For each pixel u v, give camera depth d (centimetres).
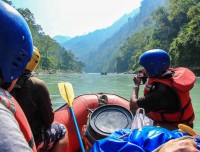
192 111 304
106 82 2341
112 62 19625
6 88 120
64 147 281
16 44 113
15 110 106
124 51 12838
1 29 110
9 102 105
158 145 155
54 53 13288
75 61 15775
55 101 963
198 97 1211
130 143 158
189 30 5066
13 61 115
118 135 185
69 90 363
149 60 299
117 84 2033
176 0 7038
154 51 300
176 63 5244
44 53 10738
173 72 304
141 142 161
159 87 295
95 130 242
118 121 251
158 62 295
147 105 299
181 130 186
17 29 113
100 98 389
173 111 294
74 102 399
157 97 292
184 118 297
